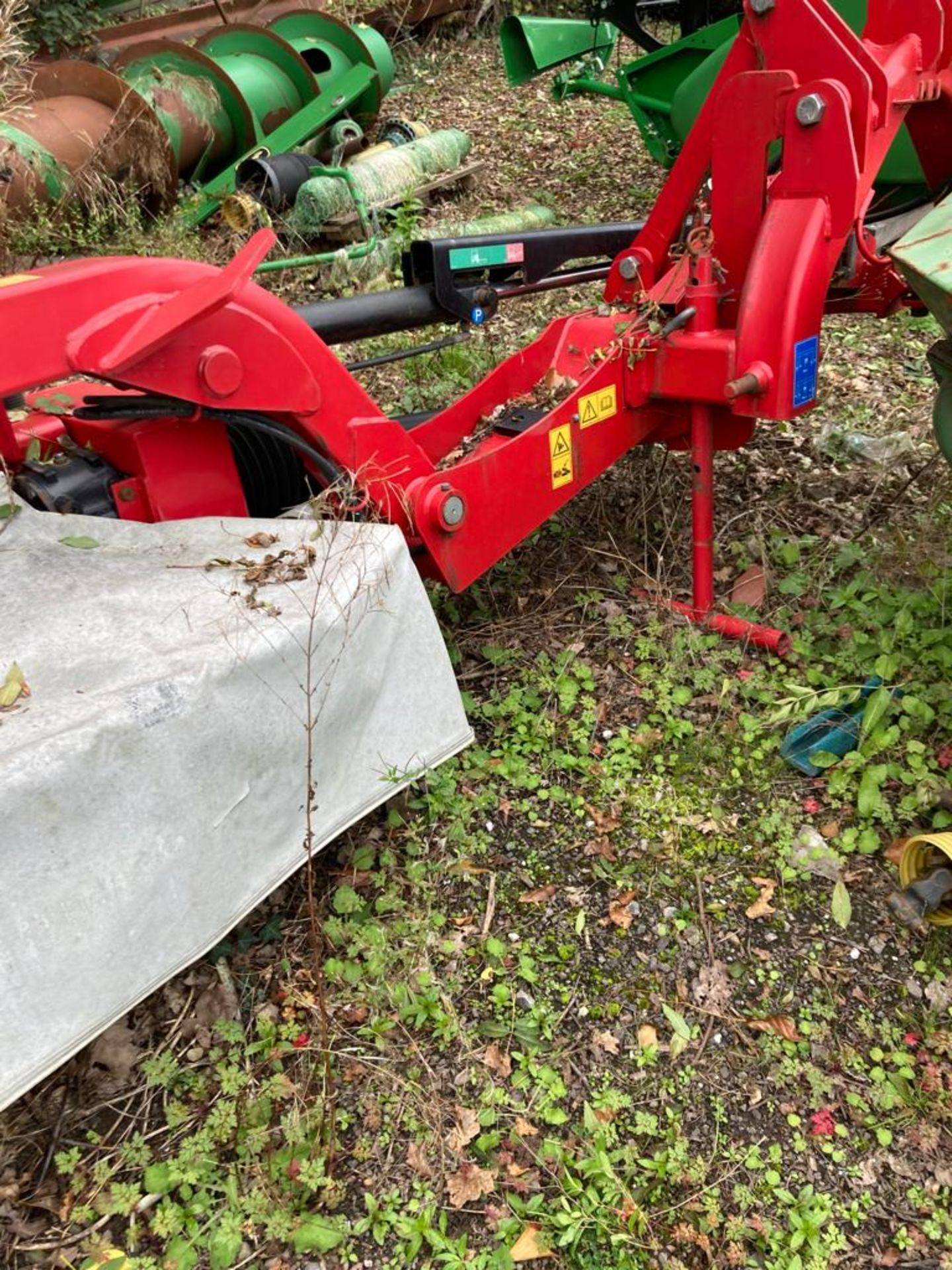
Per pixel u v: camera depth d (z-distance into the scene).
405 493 2.70
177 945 1.98
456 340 3.67
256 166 6.85
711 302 3.07
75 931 1.78
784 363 2.85
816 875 2.68
